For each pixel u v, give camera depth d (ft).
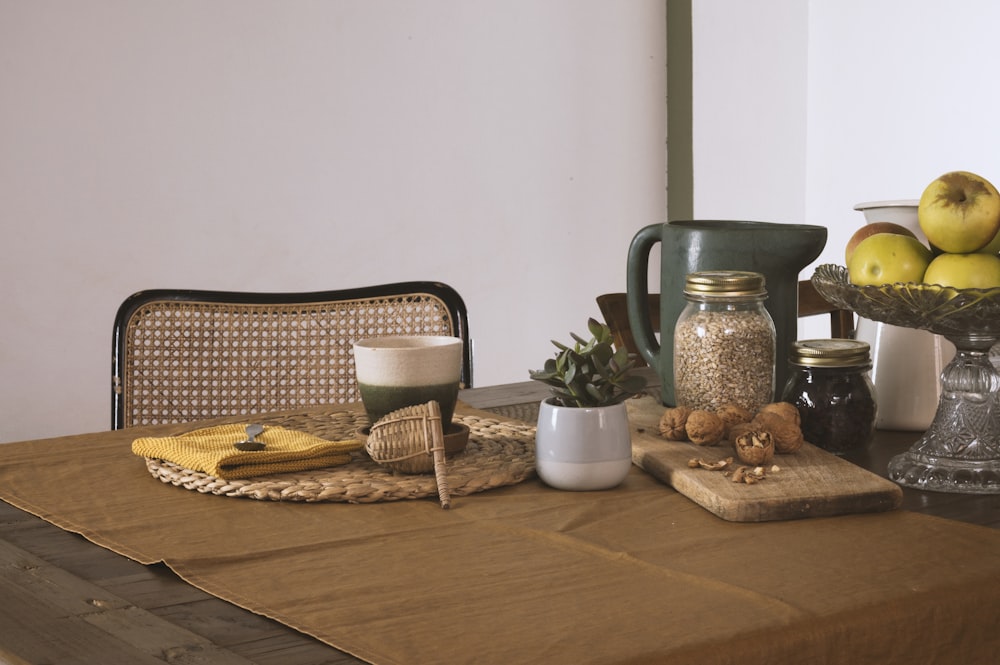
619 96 13.75
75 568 2.64
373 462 3.55
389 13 12.00
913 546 2.71
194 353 5.49
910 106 12.12
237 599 2.36
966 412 3.41
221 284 11.28
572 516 3.00
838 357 3.74
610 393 3.33
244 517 3.03
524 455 3.60
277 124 11.44
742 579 2.47
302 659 2.05
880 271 3.34
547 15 13.10
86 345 10.63
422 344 3.86
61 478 3.52
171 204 10.93
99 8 10.40
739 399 3.82
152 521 3.00
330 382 5.67
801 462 3.33
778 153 13.29
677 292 4.21
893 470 3.44
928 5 11.82
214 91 11.05
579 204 13.56
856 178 12.83
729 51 13.17
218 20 11.01
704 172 13.57
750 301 3.84
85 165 10.47
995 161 11.27
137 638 2.15
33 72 10.14
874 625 2.27
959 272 3.15
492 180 12.87
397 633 2.15
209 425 4.38
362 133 11.96
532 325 13.32
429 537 2.82
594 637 2.12
